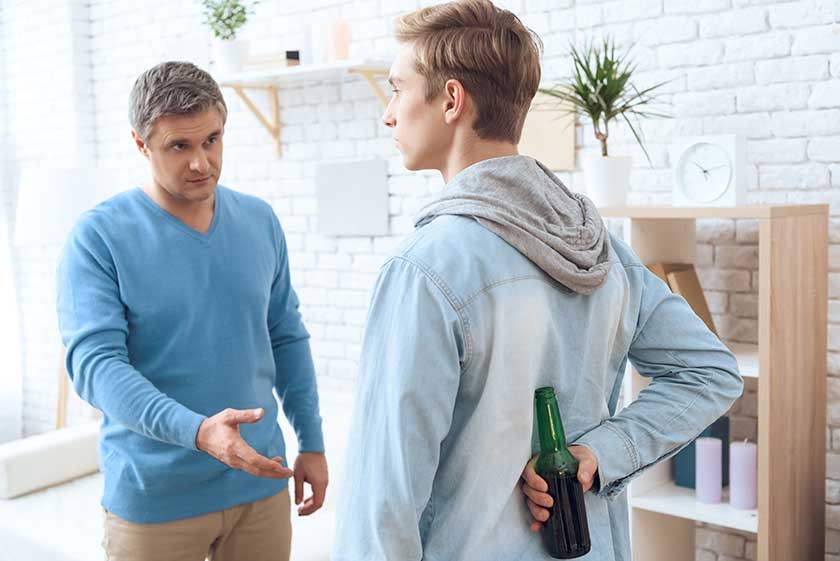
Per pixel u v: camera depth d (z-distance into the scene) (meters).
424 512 1.09
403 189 3.27
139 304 1.68
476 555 1.07
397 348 1.02
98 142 4.28
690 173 2.31
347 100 3.40
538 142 2.89
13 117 4.57
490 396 1.05
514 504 1.10
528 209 1.10
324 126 3.48
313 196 3.55
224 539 1.81
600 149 2.77
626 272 1.23
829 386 2.41
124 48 4.09
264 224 1.89
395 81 1.14
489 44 1.07
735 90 2.50
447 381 1.01
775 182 2.46
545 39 2.86
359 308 3.45
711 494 2.32
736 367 1.22
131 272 1.67
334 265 3.52
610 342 1.18
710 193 2.28
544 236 1.08
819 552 2.38
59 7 4.21
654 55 2.64
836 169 2.36
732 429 2.59
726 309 2.58
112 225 1.69
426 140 1.12
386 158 3.31
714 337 1.23
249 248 1.82
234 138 3.78
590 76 2.41
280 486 1.85
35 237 3.68
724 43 2.51
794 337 2.21
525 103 1.12
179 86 1.63
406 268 1.04
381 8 3.23
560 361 1.11
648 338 1.24
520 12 2.91
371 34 3.27
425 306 1.02
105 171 3.83
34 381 4.67
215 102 1.68
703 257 2.61
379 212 3.33
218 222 1.78
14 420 4.69
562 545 1.09
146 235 1.70
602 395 1.17
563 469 1.08
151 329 1.69
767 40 2.44
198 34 3.79
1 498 3.10
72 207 3.69
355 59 2.98
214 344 1.74
